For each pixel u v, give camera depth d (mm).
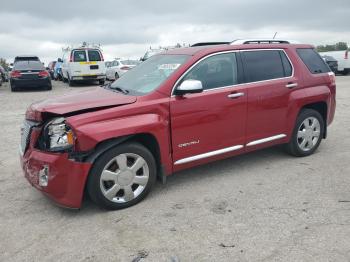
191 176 4910
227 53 4660
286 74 5164
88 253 3188
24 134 4180
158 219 3740
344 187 4402
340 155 5641
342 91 14281
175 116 4156
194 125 4309
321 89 5496
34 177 3836
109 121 3766
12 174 5207
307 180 4652
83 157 3670
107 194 3867
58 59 24953
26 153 4020
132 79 4828
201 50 4543
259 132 4934
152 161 4121
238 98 4613
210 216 3762
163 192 4418
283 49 5238
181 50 4883
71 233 3531
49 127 3766
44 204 4195
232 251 3121
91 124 3668
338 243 3182
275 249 3127
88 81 21828
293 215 3717
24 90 18219
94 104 3844
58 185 3684
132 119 3877
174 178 4859
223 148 4633
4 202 4270
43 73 17500
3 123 8852
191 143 4340
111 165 3893
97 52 19531
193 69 4355
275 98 4973
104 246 3285
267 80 4938
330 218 3629
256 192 4324
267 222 3592
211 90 4441
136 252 3170
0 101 13359
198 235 3398
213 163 5398
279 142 5219
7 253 3225
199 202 4105
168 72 4363
